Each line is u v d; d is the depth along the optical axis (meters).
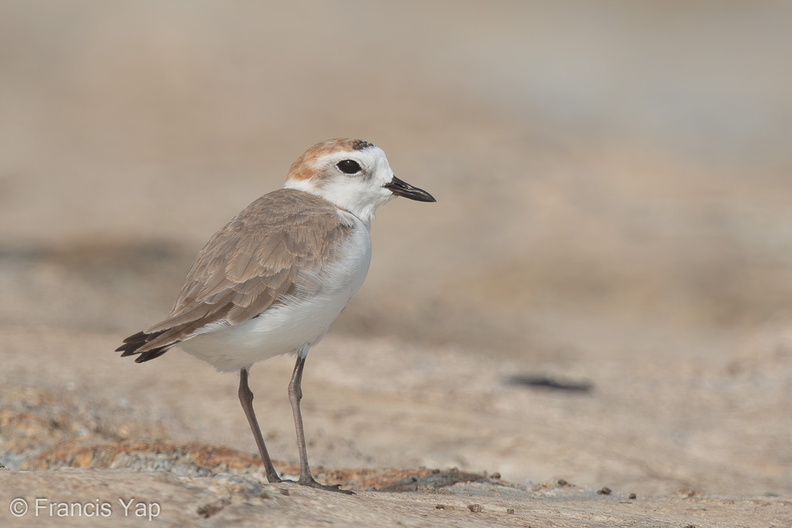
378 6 44.31
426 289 19.00
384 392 11.59
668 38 42.00
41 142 30.61
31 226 21.66
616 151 30.39
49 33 39.09
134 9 41.09
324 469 8.17
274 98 34.69
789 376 13.54
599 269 19.48
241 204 25.36
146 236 20.84
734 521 6.32
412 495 6.17
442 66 38.34
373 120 32.94
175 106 34.00
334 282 6.35
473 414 10.44
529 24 43.53
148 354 6.06
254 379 11.05
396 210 24.39
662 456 9.63
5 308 14.57
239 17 41.00
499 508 5.86
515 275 19.53
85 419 9.09
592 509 6.43
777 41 41.12
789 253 20.03
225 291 6.09
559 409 11.67
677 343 16.28
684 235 21.22
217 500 4.82
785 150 31.02
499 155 29.11
